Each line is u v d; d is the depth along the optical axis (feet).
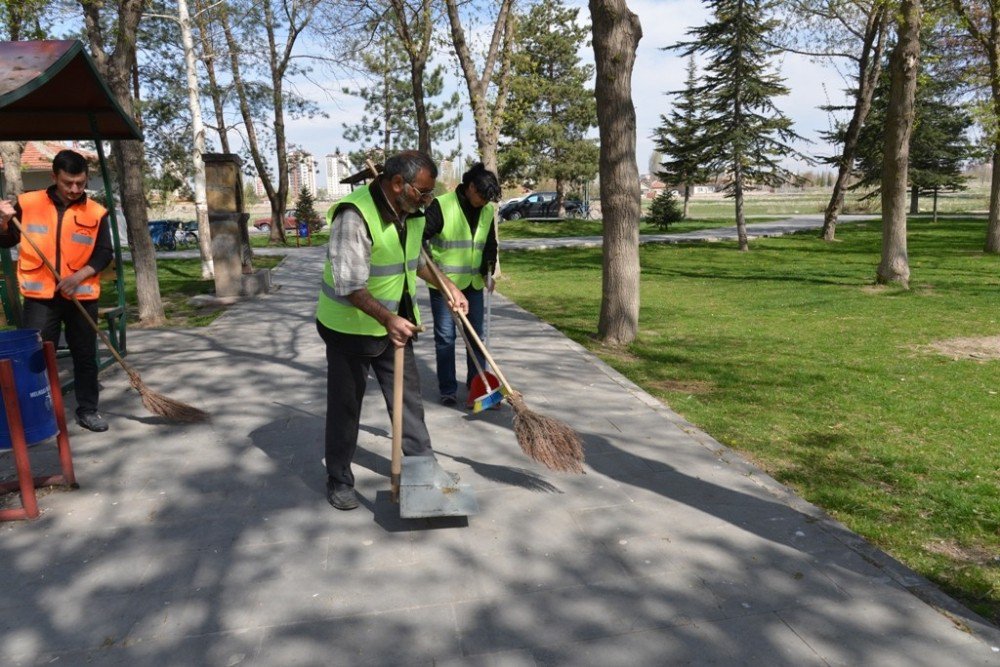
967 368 23.62
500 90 47.14
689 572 10.07
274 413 17.43
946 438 16.39
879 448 15.56
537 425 11.91
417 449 12.35
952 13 48.32
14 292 23.26
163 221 99.81
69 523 11.72
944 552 10.86
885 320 33.55
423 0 48.26
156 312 30.58
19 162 50.24
